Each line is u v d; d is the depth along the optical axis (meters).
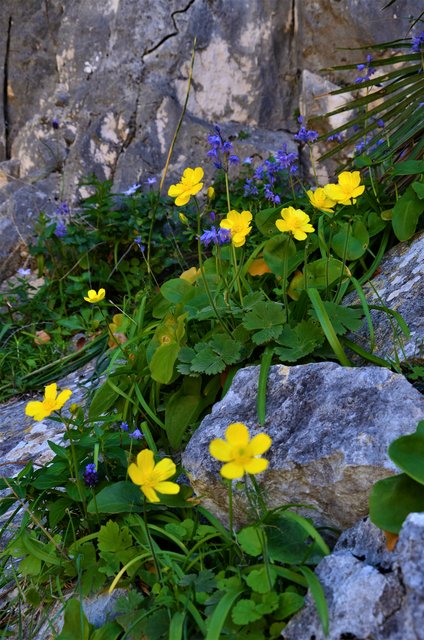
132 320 2.67
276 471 1.70
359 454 1.60
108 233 4.01
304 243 2.67
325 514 1.69
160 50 4.59
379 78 3.09
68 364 3.41
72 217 4.31
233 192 4.15
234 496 1.76
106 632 1.60
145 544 1.76
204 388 2.22
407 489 1.47
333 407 1.77
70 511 2.02
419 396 1.70
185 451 1.89
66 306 3.98
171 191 1.91
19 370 3.52
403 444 1.47
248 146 4.45
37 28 4.84
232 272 2.53
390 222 2.65
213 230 2.34
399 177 2.82
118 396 2.36
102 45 4.68
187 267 3.84
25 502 2.12
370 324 2.16
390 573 1.32
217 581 1.57
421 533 1.32
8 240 4.36
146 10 4.58
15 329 3.86
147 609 1.61
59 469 1.93
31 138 4.78
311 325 2.12
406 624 1.23
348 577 1.39
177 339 2.29
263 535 1.48
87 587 1.76
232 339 2.18
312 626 1.35
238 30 4.59
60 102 4.74
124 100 4.59
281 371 1.96
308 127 4.52
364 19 4.36
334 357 2.13
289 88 4.68
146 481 1.39
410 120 2.88
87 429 2.07
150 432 2.28
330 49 4.52
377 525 1.44
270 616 1.46
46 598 1.84
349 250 2.52
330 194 1.94
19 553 1.86
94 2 4.67
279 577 1.54
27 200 4.50
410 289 2.31
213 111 4.64
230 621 1.47
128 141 4.60
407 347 2.08
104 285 3.94
